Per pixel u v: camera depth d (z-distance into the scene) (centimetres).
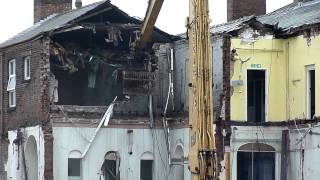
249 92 5966
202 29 3719
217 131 5784
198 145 3619
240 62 5888
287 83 5969
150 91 6278
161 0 5256
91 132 6062
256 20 5922
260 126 5912
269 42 5969
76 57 6306
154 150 6238
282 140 5912
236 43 5875
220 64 5856
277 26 5984
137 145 6203
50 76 6053
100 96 6462
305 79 5756
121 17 6350
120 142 6156
